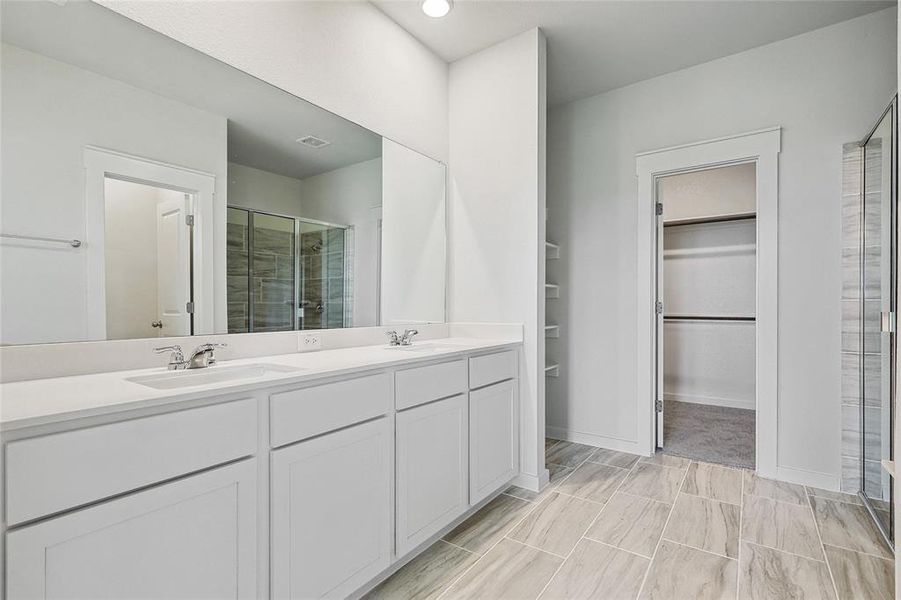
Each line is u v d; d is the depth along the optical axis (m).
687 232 4.48
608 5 2.24
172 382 1.34
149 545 0.97
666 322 4.59
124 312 1.38
